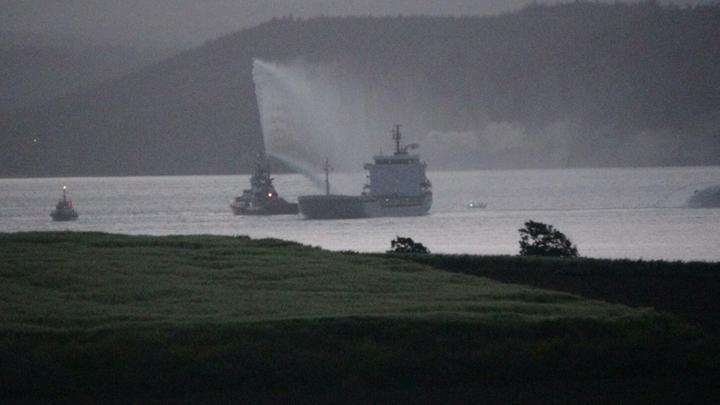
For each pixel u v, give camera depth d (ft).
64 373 252.83
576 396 249.96
